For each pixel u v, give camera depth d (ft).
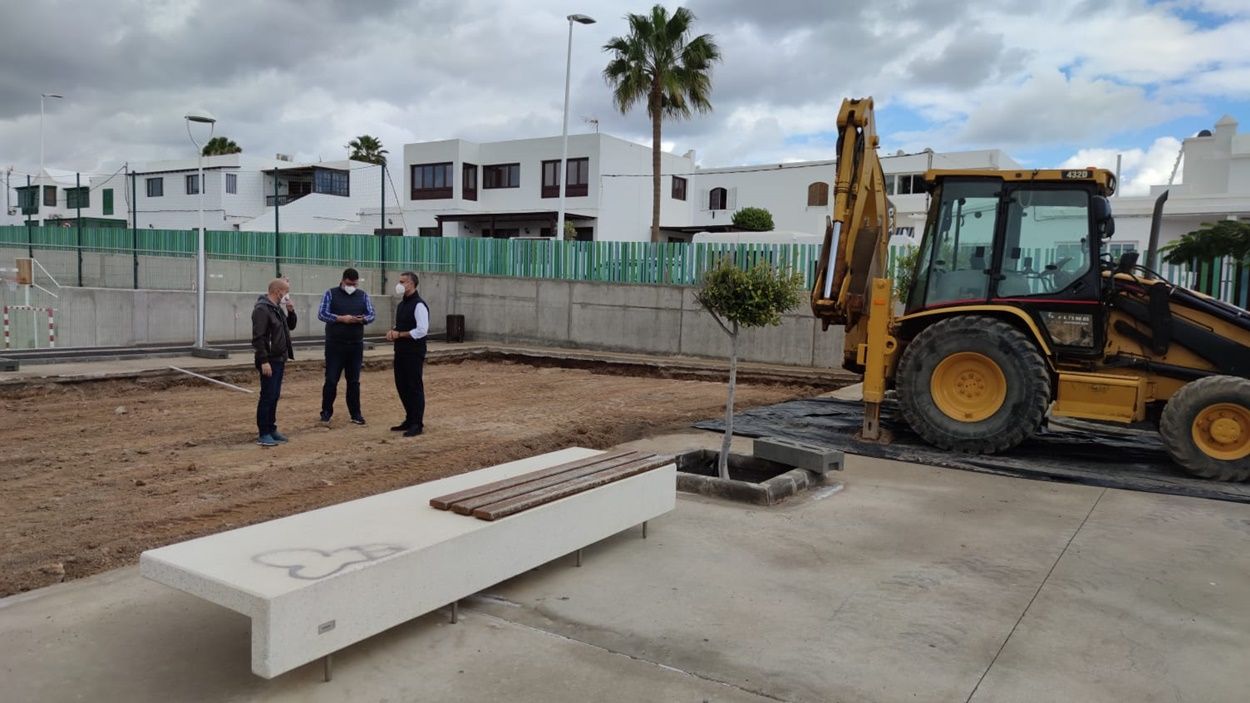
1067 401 25.22
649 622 12.80
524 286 66.64
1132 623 13.11
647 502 16.69
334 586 10.39
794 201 119.44
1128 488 21.98
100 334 52.80
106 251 71.46
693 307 59.11
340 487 21.70
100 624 12.34
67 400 35.76
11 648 11.49
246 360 47.09
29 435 28.07
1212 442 22.79
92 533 17.42
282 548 11.48
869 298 29.17
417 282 28.81
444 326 71.10
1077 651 12.06
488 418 33.60
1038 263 25.67
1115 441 28.63
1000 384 25.26
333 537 12.03
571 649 11.82
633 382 48.44
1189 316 24.56
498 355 60.29
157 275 69.26
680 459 22.84
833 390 45.85
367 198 136.26
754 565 15.48
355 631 10.71
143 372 40.34
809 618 13.07
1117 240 73.56
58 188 139.23
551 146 112.98
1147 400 25.02
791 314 55.26
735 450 25.95
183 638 11.89
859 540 17.13
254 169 132.05
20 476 22.44
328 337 30.42
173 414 32.60
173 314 56.24
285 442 27.32
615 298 62.44
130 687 10.50
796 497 20.47
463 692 10.55
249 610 9.82
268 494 20.79
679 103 84.12
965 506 20.02
